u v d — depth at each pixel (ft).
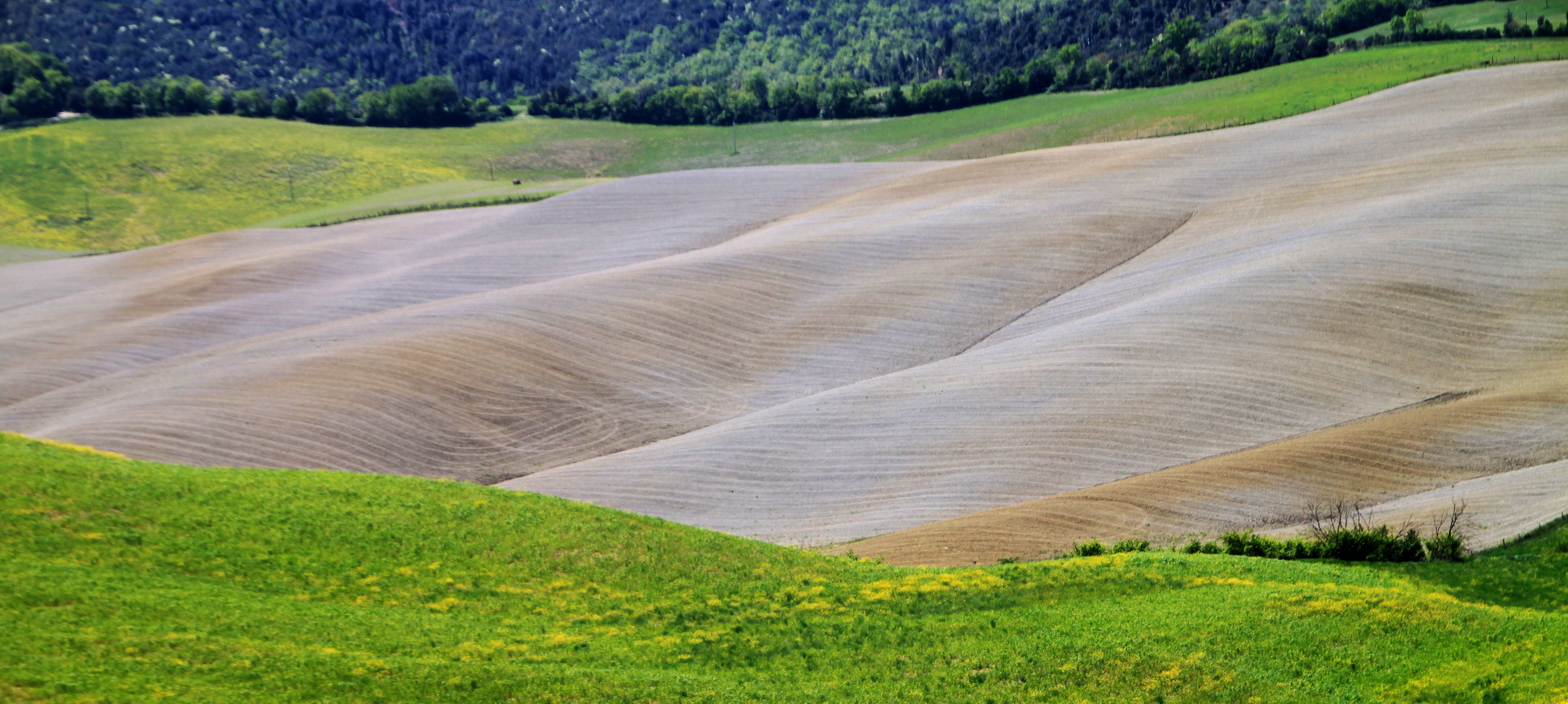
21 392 225.97
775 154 554.46
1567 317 178.70
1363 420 159.12
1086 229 253.03
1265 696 66.80
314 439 180.04
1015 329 214.90
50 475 82.02
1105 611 79.97
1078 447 160.45
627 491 162.71
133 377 220.23
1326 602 79.36
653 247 301.43
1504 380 165.99
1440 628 74.95
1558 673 66.74
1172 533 129.59
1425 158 249.55
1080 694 67.56
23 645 57.16
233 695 56.34
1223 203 253.44
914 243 258.98
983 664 71.10
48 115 633.20
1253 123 368.89
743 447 173.78
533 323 227.61
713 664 70.23
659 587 82.89
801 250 261.44
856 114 599.16
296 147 592.19
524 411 194.49
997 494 150.30
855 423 177.88
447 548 84.02
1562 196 214.07
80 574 68.13
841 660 71.77
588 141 614.75
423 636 68.64
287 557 78.02
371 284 291.58
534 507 94.58
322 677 59.77
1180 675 69.15
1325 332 183.32
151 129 611.06
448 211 384.88
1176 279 218.38
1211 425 161.89
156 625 63.10
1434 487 135.54
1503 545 109.09
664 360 214.48
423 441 182.91
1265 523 129.90
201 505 83.41
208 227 502.38
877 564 96.53
